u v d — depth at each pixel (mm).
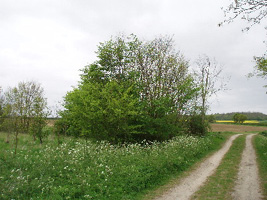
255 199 7711
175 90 22375
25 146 15016
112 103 16016
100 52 25750
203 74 31375
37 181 8047
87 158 11641
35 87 29422
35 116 17422
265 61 18156
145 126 19688
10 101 17594
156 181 9656
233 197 7945
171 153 13805
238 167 13023
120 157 12383
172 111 22203
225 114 134625
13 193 6996
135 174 9531
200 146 18875
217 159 15633
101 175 9359
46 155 11562
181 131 24875
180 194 8336
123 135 18391
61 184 8211
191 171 11898
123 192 8125
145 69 22562
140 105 19891
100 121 16656
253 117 132375
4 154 11469
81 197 7398
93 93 17641
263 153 17375
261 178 10500
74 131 22359
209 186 9305
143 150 14680
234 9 7281
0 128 20938
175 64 22891
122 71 24234
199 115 30016
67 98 23469
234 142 27328
